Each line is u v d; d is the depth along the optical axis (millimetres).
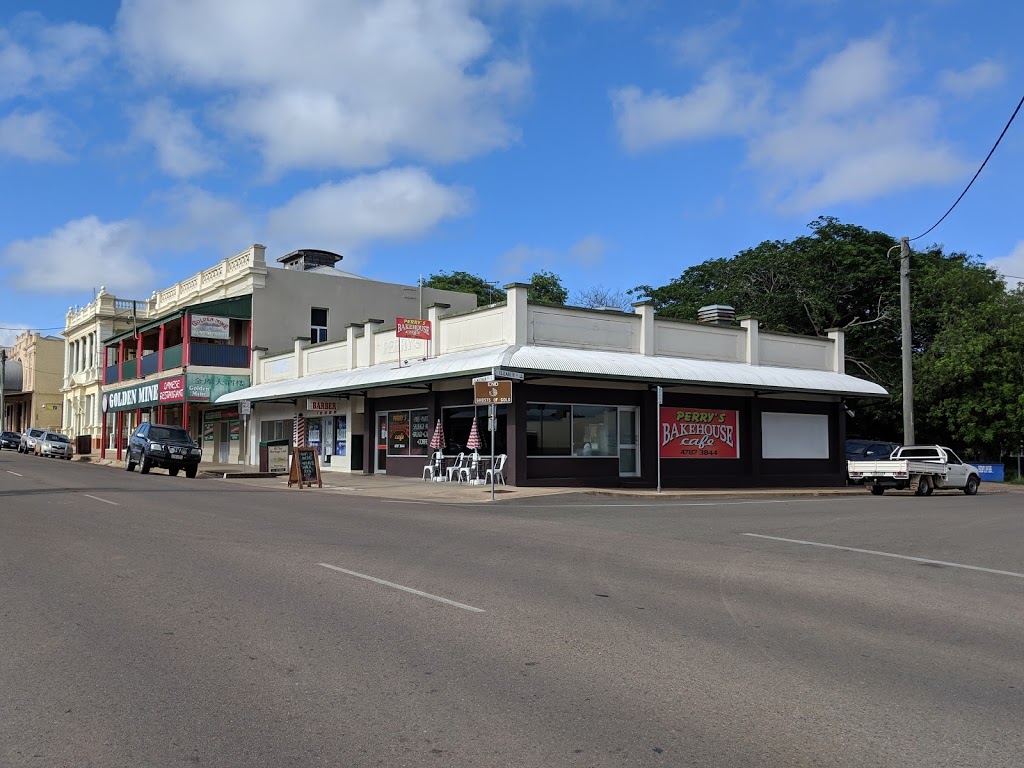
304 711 5168
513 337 24484
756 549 12484
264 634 6914
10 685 5645
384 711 5180
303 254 48719
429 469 27312
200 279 45312
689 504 21078
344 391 30625
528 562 10664
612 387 26469
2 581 8977
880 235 45562
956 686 5926
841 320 45125
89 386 55125
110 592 8453
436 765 4398
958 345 39094
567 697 5496
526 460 24297
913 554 12523
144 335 46375
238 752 4559
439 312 27750
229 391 39312
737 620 7777
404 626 7227
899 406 41219
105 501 17969
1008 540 14516
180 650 6453
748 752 4633
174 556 10609
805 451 31562
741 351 30469
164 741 4703
